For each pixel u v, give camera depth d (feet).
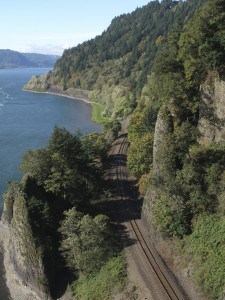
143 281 153.79
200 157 164.86
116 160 282.15
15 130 504.84
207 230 151.43
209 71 167.94
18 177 324.60
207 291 137.18
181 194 163.22
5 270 197.67
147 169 227.40
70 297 167.12
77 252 173.17
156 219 169.27
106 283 160.56
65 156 203.72
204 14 159.33
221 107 162.20
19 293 181.27
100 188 222.07
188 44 170.71
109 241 179.01
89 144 279.28
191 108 180.34
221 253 140.05
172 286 149.18
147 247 174.60
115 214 205.67
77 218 183.11
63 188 204.74
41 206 188.75
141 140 233.55
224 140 162.30
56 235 187.52
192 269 148.05
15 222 186.50
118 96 632.79
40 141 444.55
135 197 223.30
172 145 172.76
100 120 570.46
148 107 269.64
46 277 173.17
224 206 151.43
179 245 161.38
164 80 189.98
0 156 384.88
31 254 176.96
